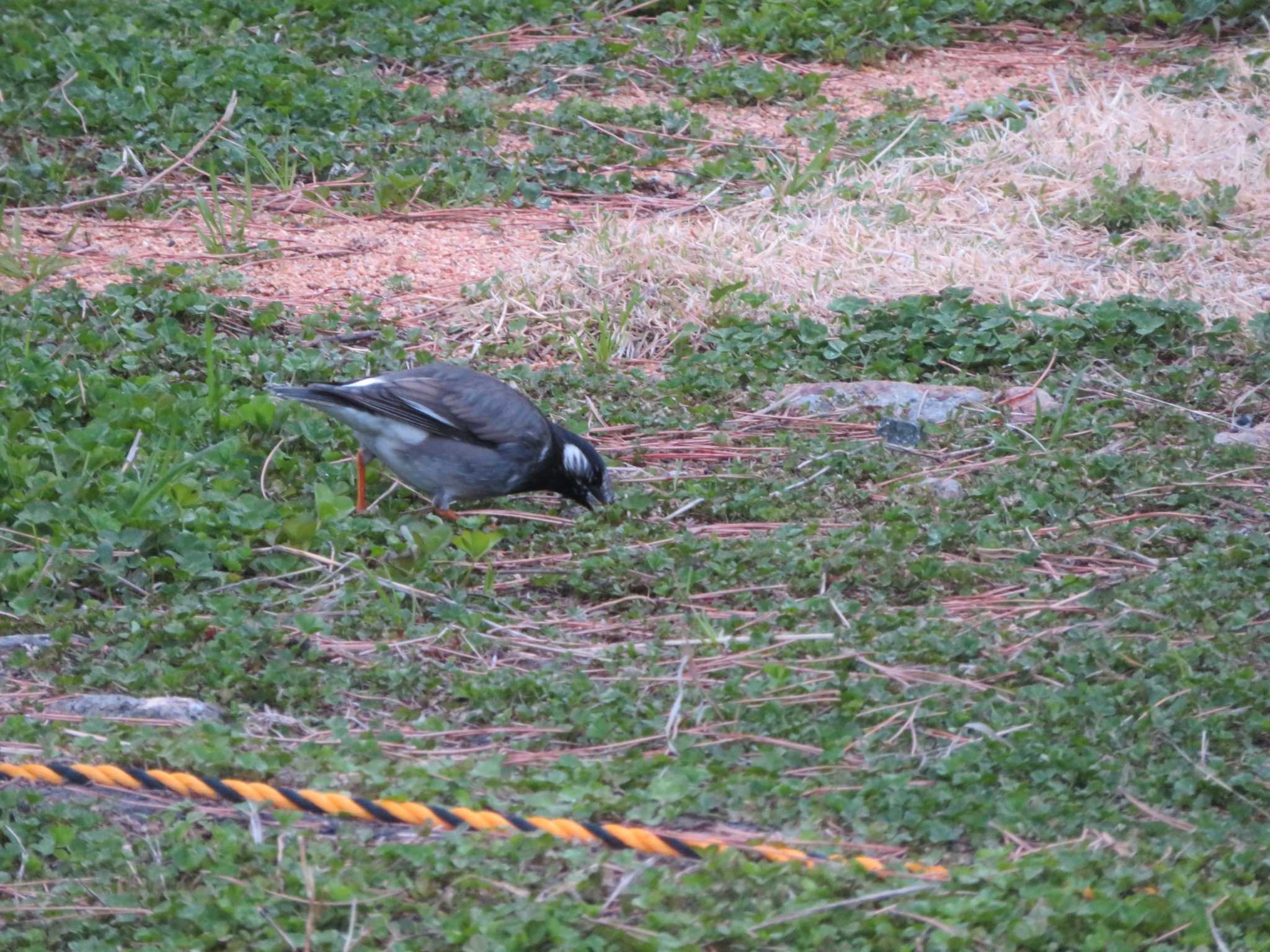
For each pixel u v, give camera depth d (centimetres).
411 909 735
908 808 827
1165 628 1038
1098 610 1068
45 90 2094
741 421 1437
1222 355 1561
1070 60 2469
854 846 790
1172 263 1762
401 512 1261
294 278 1692
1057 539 1192
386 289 1675
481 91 2256
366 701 952
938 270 1714
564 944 703
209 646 983
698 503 1249
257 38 2336
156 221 1848
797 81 2330
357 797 817
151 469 1166
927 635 1012
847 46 2453
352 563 1112
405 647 1009
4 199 1845
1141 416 1431
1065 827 812
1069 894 732
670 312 1641
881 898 737
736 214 1886
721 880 747
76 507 1147
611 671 984
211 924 727
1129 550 1167
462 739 909
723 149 2108
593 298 1661
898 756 882
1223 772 868
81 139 2022
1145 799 845
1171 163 1997
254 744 869
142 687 949
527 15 2519
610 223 1777
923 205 1900
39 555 1070
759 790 837
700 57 2430
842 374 1533
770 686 948
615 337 1591
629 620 1069
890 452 1362
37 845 784
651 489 1286
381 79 2264
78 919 735
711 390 1487
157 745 856
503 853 767
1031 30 2597
